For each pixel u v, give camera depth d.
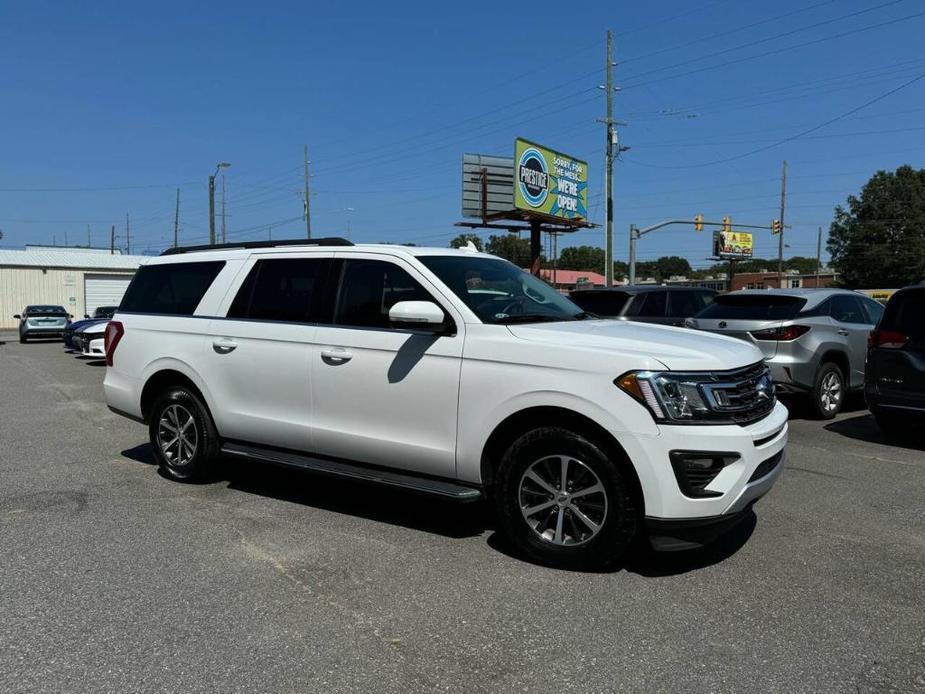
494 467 4.31
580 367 3.86
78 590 3.73
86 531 4.64
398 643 3.17
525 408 4.01
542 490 4.05
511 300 4.72
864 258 83.50
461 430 4.24
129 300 6.23
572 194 39.50
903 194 82.12
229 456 5.45
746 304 8.85
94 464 6.51
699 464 3.66
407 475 4.54
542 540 4.05
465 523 4.81
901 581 3.83
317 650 3.11
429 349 4.37
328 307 4.93
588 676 2.90
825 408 8.66
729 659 3.03
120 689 2.81
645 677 2.89
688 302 10.71
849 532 4.61
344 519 4.90
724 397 3.76
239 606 3.54
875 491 5.57
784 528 4.69
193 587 3.76
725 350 4.08
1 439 7.67
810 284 94.56
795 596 3.64
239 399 5.33
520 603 3.57
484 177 38.31
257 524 4.79
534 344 4.05
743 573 3.94
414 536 4.55
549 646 3.14
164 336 5.79
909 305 7.18
